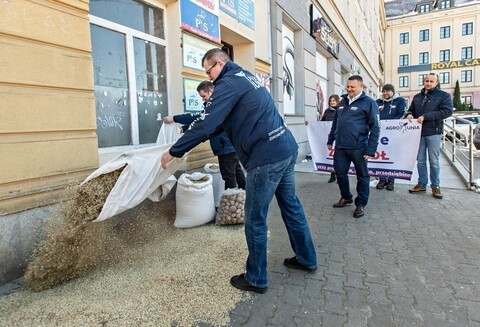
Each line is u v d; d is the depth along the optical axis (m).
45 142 3.02
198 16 5.31
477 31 51.06
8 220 2.77
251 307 2.42
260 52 7.64
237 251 3.33
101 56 4.02
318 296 2.56
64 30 3.18
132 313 2.31
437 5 55.16
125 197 2.85
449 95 5.25
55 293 2.59
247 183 2.61
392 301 2.48
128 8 4.40
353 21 19.52
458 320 2.24
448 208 4.82
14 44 2.79
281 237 3.77
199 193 3.97
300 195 5.79
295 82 10.30
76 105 3.30
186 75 5.09
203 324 2.22
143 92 4.66
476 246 3.47
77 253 2.77
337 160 4.77
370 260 3.18
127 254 3.27
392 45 57.38
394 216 4.52
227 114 2.44
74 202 2.76
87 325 2.19
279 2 8.38
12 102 2.78
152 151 3.03
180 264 3.06
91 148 3.46
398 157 5.82
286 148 2.61
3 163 2.72
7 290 2.65
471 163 5.95
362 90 4.48
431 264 3.07
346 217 4.51
